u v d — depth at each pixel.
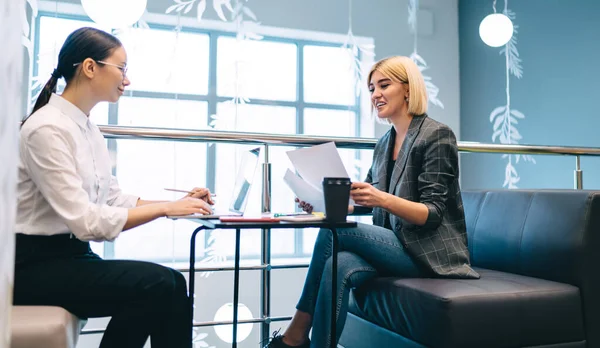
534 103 4.36
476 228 1.89
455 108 5.38
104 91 1.33
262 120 4.84
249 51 4.80
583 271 1.46
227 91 4.73
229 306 2.84
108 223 1.17
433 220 1.51
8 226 0.33
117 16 2.72
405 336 1.47
